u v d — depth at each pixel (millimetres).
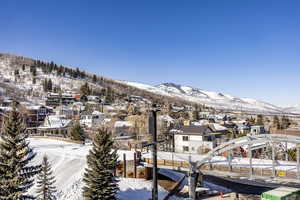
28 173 24766
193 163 33719
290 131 64188
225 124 93938
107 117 93250
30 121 92250
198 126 62219
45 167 26859
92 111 106375
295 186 31516
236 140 30562
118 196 30047
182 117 109938
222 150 31344
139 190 33188
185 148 60688
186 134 60969
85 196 25281
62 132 81188
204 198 33688
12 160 23172
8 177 22922
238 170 31594
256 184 39969
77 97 145000
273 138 27656
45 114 101750
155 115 14078
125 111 104312
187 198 33375
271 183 33312
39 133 81062
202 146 58625
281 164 34906
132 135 70062
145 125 73750
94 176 25344
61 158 43531
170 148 61656
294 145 57906
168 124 86250
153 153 13773
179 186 38781
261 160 38156
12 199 22266
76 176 35688
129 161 38562
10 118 24562
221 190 37094
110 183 26062
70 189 31609
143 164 38062
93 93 176375
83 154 44969
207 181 42438
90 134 71312
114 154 27062
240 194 34656
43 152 46969
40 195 26766
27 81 197125
